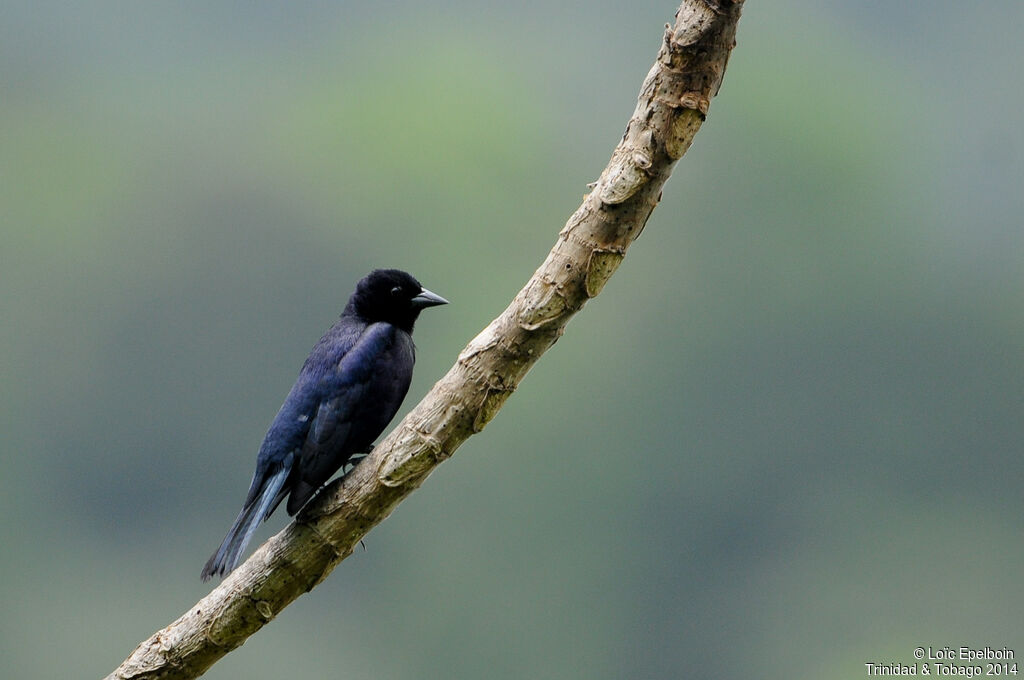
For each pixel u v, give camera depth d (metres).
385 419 7.59
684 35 5.55
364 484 6.14
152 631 19.88
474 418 6.06
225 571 6.89
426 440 6.07
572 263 5.86
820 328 23.62
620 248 5.86
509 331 5.98
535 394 22.58
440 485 21.31
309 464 7.32
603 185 5.79
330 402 7.38
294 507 7.30
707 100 5.64
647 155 5.69
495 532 21.05
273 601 6.19
